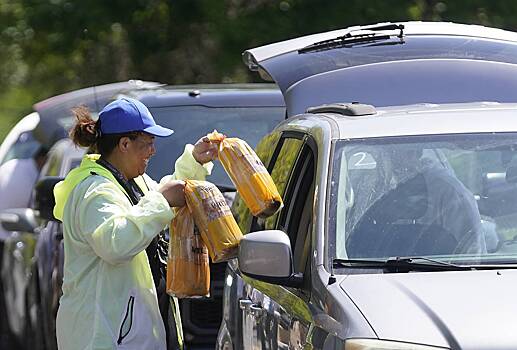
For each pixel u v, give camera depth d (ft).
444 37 52.60
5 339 70.23
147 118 38.22
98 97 71.20
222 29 113.91
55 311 57.31
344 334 28.96
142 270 37.58
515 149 34.86
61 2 119.03
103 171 37.65
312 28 112.06
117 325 36.86
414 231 33.27
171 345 41.39
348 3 111.65
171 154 56.90
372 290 30.30
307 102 49.96
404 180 34.17
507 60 51.55
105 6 118.01
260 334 36.01
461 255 32.81
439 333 28.25
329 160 34.50
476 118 36.19
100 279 36.94
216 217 37.19
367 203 33.71
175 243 38.19
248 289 38.63
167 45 119.03
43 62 129.59
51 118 71.20
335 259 32.42
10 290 68.80
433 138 35.17
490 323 28.27
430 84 50.52
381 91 50.31
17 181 71.15
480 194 34.12
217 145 40.19
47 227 60.34
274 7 114.11
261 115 58.80
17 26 122.21
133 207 36.55
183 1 115.75
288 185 37.86
